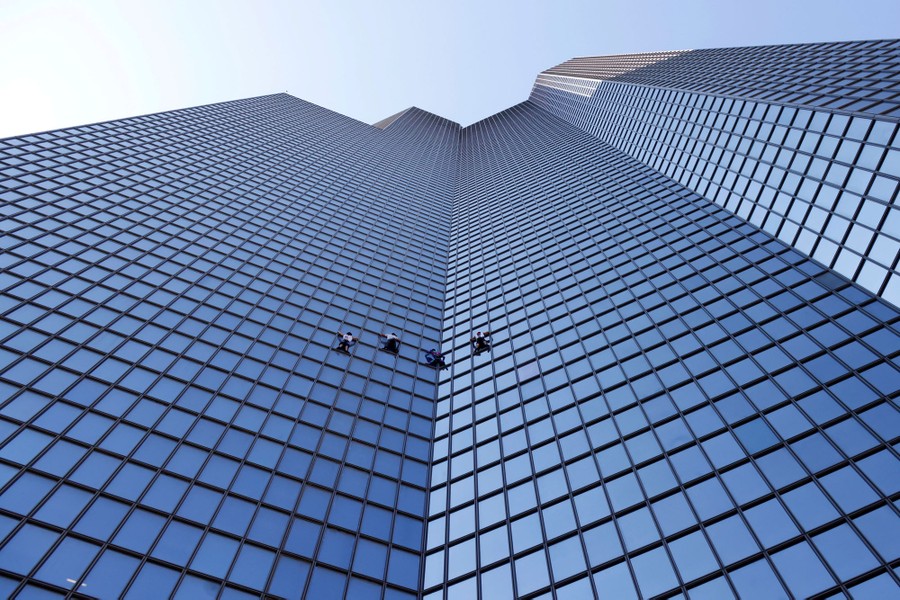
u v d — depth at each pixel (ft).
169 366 118.42
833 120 152.46
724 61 308.81
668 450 95.35
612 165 277.03
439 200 314.55
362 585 87.61
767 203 160.97
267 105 401.08
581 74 492.13
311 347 141.08
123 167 217.15
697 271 147.13
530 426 115.75
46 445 90.79
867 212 124.98
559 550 86.33
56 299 127.95
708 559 75.51
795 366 102.12
